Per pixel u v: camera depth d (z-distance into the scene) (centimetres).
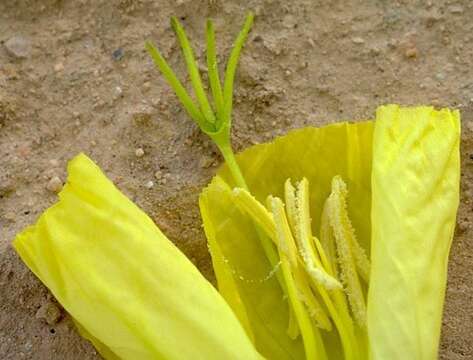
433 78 11
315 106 11
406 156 9
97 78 11
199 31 11
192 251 10
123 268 9
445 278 9
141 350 9
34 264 9
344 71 11
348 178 10
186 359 9
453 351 10
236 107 11
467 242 10
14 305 10
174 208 10
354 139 10
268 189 10
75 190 9
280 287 10
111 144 11
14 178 11
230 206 10
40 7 11
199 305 9
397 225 9
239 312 10
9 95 11
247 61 11
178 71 11
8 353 10
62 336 10
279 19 11
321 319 9
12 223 10
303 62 11
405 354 9
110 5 11
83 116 11
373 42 11
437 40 11
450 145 9
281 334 10
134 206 9
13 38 11
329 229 10
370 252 10
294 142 10
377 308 9
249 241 10
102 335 9
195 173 10
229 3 11
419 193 9
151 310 9
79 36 11
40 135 11
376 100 11
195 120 10
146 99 11
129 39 11
